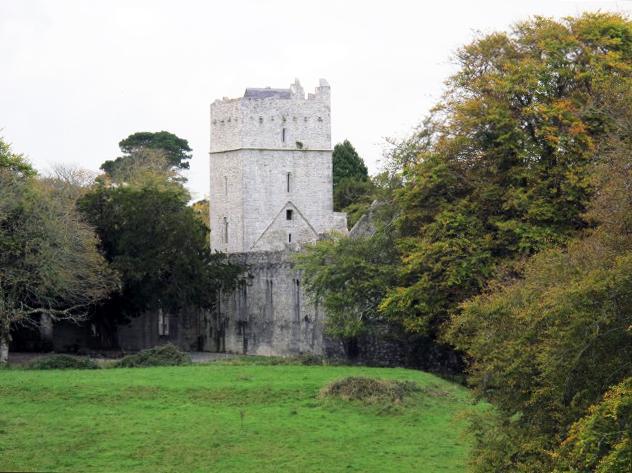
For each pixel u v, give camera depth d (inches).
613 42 2618.1
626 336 1311.5
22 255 3038.9
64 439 1930.4
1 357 3046.3
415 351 2898.6
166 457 1851.6
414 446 1930.4
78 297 3467.0
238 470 1793.8
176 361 2775.6
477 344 1461.6
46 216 3078.2
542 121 2529.5
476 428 1493.6
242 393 2263.8
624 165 1493.6
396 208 2918.3
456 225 2532.0
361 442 1955.0
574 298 1300.4
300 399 2241.6
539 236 2391.7
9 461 1796.3
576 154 2437.3
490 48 2763.3
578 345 1291.8
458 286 2508.6
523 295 1421.0
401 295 2559.1
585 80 2576.3
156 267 3599.9
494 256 2508.6
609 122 2406.5
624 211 1416.1
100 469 1779.0
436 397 2251.5
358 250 2947.8
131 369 2605.8
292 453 1886.1
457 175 2647.6
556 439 1336.1
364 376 2292.1
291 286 3651.6
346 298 2901.1
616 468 1163.3
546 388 1336.1
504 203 2527.1
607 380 1304.1
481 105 2603.3
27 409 2130.9
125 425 2028.8
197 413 2130.9
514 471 1373.0
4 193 3034.0
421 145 2871.6
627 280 1282.0
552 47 2623.0
